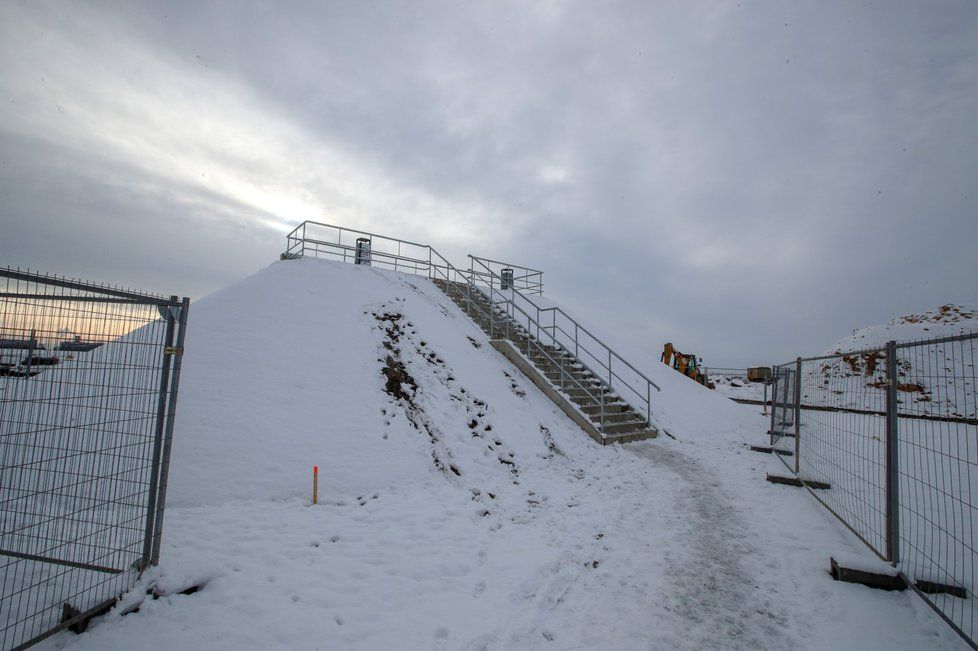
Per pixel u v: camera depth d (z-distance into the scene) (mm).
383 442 7758
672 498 7203
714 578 4551
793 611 3930
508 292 18781
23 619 3400
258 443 7043
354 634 3500
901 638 3500
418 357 10391
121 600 3676
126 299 4059
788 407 12641
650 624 3744
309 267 12367
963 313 23766
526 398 10945
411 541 5305
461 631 3594
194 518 5574
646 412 12984
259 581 4191
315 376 8688
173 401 4246
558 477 8203
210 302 10078
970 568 4414
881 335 24406
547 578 4535
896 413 4480
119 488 4535
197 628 3486
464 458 8102
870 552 5008
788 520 6152
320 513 5996
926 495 7164
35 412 4574
